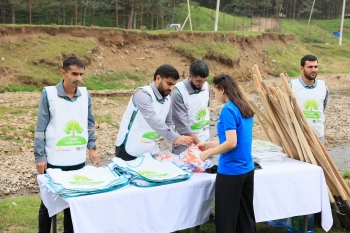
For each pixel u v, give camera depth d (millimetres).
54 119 4652
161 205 4211
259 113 5508
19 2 32062
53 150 4684
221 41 31500
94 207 3867
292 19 75062
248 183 4422
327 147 12164
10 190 8336
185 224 4395
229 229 4344
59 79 22266
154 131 5008
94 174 4320
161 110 4914
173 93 5305
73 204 3771
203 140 5562
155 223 4180
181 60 28312
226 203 4340
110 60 25672
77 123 4766
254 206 4691
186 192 4367
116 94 21484
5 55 22359
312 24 72250
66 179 4102
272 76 32406
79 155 4824
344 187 5367
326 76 33062
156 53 27859
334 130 14258
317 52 43156
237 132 4262
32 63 22531
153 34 28531
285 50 36969
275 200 4797
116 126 13914
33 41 23812
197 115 5430
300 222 5254
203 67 5129
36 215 6070
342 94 24219
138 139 4973
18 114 14500
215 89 4418
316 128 6023
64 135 4695
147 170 4457
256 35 34812
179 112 5309
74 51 24297
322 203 5059
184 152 4953
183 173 4383
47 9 36906
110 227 3949
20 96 18969
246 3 68375
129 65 26078
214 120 15461
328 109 18406
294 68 34844
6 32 23359
